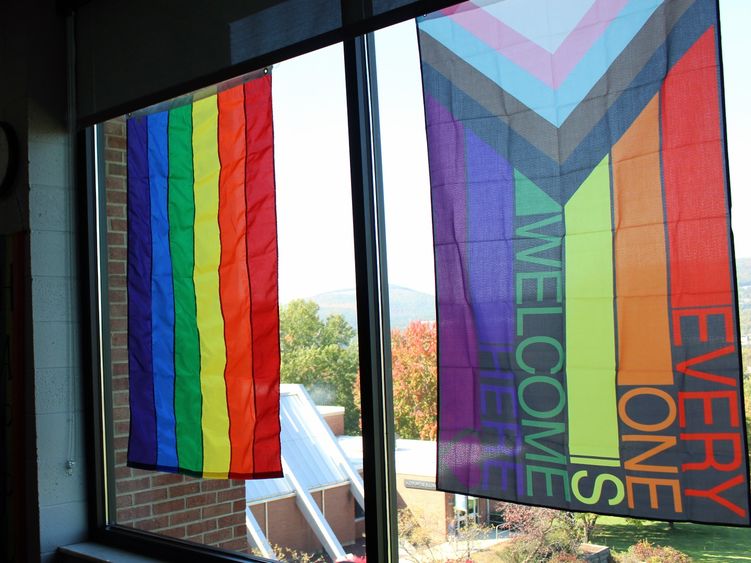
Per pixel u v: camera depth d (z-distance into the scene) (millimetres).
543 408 2164
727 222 1906
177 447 3291
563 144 2160
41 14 3822
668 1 1999
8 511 3811
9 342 3814
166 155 3395
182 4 3262
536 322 2186
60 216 3812
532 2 2227
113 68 3619
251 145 3117
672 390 1965
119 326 3928
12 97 3854
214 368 3188
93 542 3740
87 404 3814
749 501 1851
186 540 3414
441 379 2365
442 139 2385
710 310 1923
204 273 3238
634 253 2033
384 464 2625
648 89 2023
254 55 2951
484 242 2291
